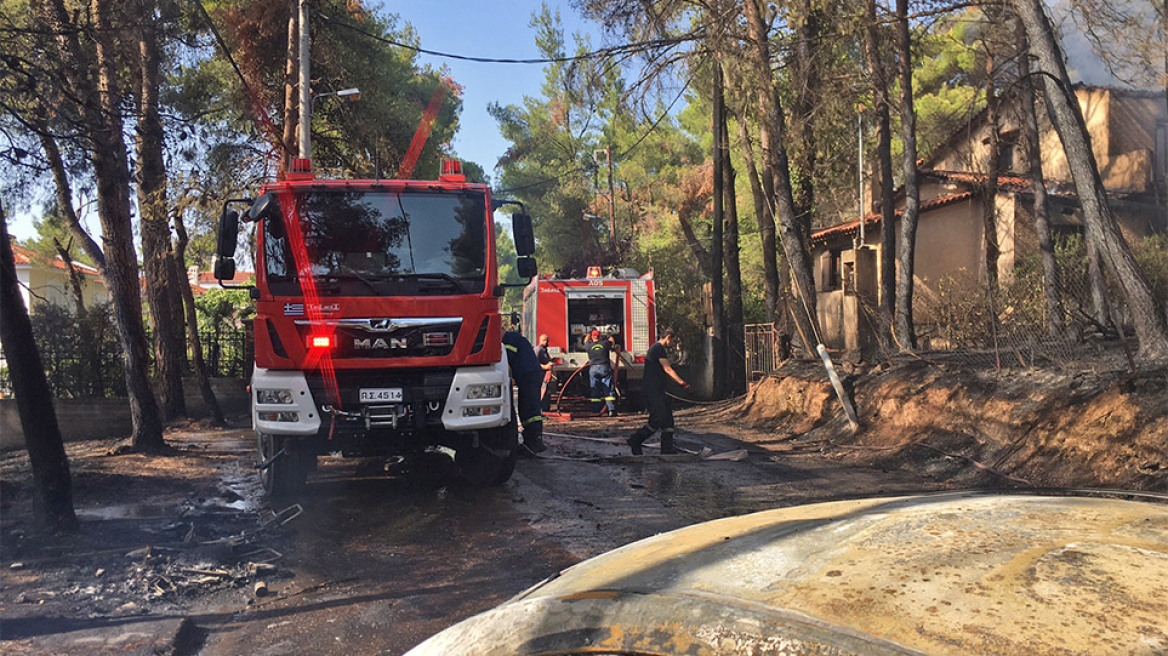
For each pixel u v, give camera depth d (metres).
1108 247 8.59
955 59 22.19
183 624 4.18
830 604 1.20
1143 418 7.10
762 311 23.05
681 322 22.70
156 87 10.84
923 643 1.06
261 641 4.08
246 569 5.27
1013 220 16.78
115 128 8.77
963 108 19.92
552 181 40.50
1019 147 17.22
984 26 13.84
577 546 5.84
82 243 10.53
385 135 21.83
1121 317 11.30
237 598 4.75
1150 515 1.49
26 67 7.78
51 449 6.07
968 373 10.16
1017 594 1.13
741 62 13.87
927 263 19.19
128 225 10.78
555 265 41.88
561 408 18.05
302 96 16.69
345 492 8.06
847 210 25.20
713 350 18.83
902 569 1.28
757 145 17.02
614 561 1.74
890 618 1.13
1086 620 1.04
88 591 4.75
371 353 7.33
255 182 15.44
